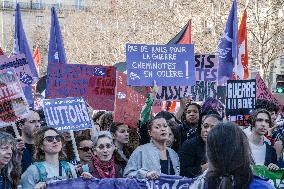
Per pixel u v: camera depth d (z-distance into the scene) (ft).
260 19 85.92
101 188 20.02
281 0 79.92
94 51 161.27
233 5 35.35
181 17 100.27
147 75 29.68
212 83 34.53
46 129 20.24
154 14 111.75
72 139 23.79
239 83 28.40
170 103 48.01
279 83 62.03
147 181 20.12
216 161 11.48
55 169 20.13
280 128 30.30
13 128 24.50
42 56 220.43
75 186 19.85
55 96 29.84
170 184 20.11
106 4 153.48
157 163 21.52
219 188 11.41
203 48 90.02
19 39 39.34
